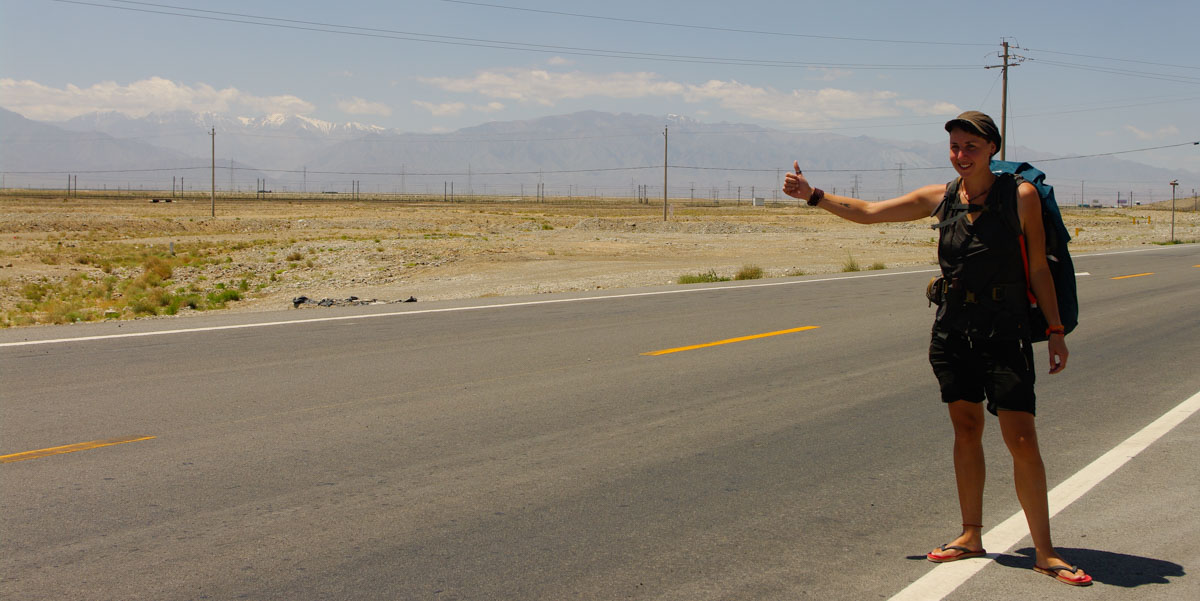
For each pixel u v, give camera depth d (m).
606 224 64.94
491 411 8.16
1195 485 6.10
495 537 5.11
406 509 5.56
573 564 4.73
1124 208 192.50
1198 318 15.21
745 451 6.95
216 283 33.97
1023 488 4.46
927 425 7.79
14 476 6.13
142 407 8.18
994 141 4.23
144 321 14.29
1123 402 8.81
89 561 4.71
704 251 42.31
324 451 6.81
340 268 36.91
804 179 4.73
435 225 75.31
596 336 12.72
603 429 7.55
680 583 4.49
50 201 156.50
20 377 9.52
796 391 9.14
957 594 4.33
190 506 5.57
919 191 4.62
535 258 38.09
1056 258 4.27
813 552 4.91
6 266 38.78
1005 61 56.12
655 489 6.00
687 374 9.98
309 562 4.73
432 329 13.32
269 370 10.02
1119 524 5.34
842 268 30.48
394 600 4.28
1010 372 4.30
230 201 180.62
